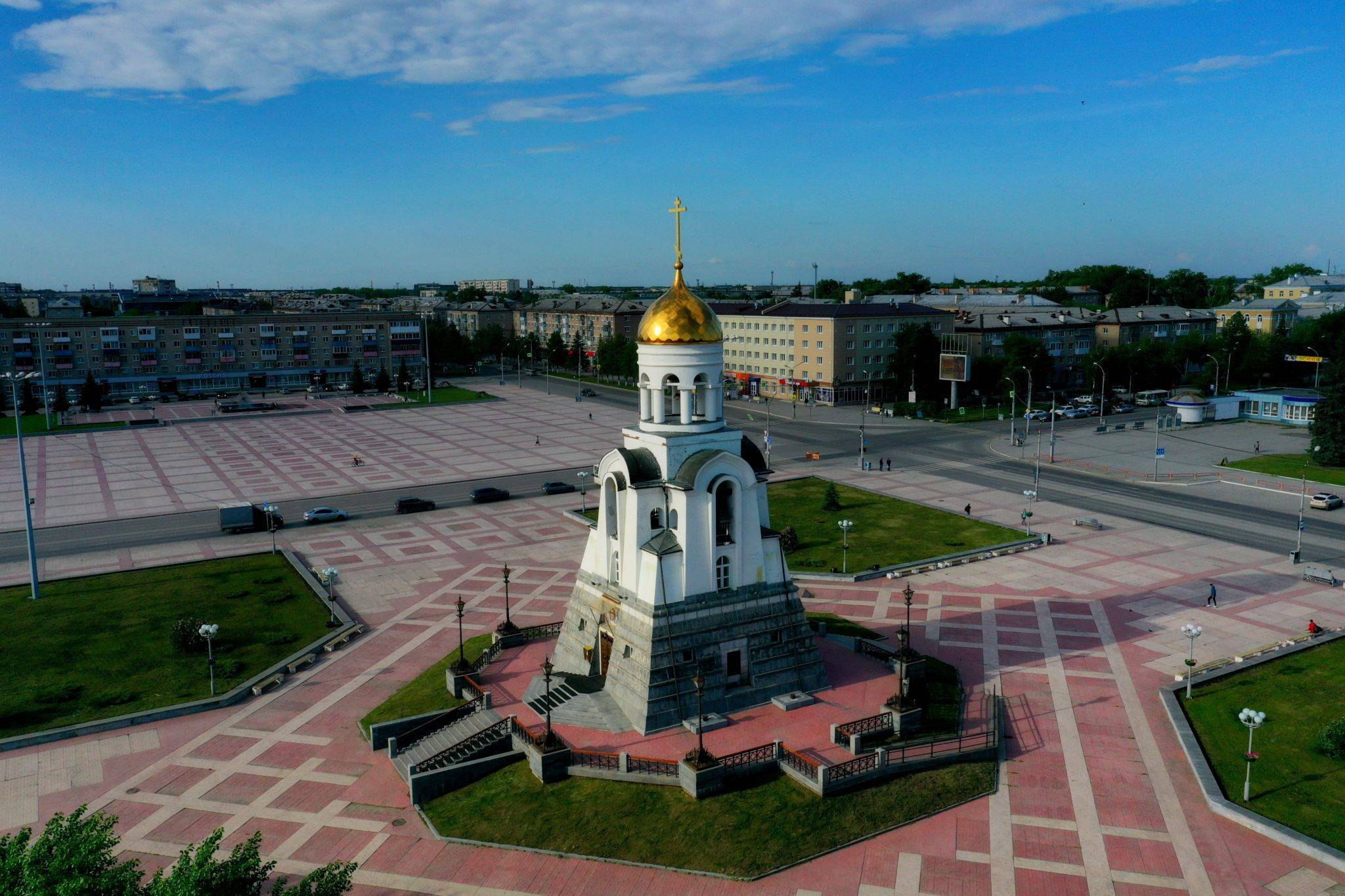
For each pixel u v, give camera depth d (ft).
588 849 120.47
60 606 217.15
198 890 82.02
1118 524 286.46
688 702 148.15
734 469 151.64
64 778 140.46
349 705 165.68
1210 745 146.61
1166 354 592.19
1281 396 476.95
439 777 133.80
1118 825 125.90
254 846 92.43
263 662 183.93
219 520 291.17
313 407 599.16
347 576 243.40
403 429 507.30
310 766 143.64
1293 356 563.48
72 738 153.17
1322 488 328.08
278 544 276.00
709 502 149.79
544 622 207.41
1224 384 580.30
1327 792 131.85
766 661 156.56
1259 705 159.84
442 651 191.21
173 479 372.79
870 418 520.01
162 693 169.37
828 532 280.92
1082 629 198.80
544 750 135.33
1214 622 200.85
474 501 330.34
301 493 346.13
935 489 342.44
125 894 85.05
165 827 127.03
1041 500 321.93
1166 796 133.08
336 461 410.31
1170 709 157.48
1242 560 245.45
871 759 133.69
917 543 267.59
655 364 153.79
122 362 653.71
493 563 254.88
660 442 151.53
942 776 136.98
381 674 179.63
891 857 119.34
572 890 112.98
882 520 295.69
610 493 161.68
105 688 171.53
